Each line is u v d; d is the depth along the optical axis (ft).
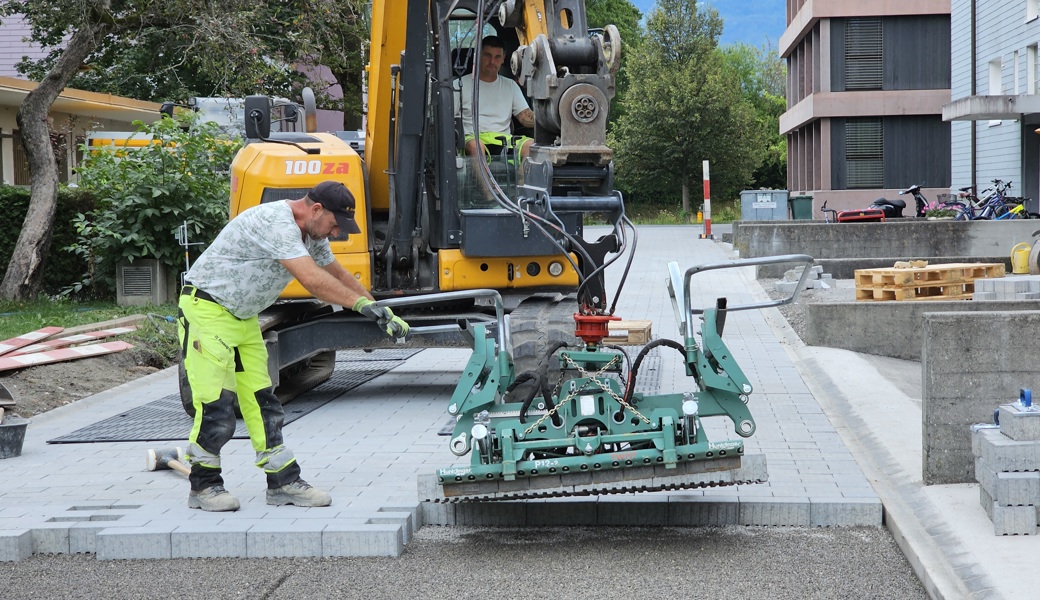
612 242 27.43
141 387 37.11
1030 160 86.79
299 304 32.58
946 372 20.58
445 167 29.78
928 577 16.33
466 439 19.16
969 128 104.83
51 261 61.05
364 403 32.50
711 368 18.93
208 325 20.13
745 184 211.82
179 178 55.88
